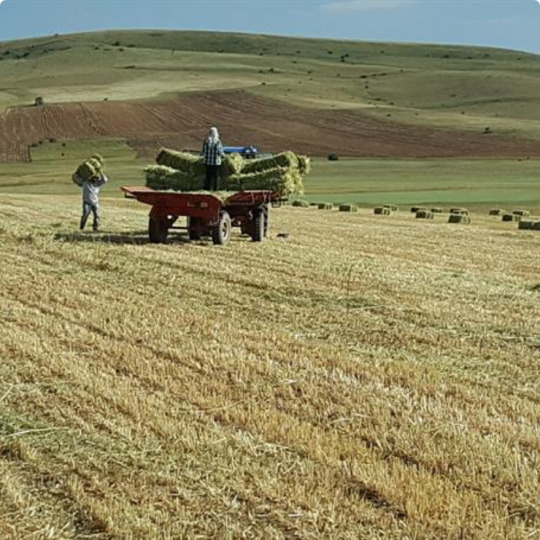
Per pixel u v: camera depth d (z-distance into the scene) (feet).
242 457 24.85
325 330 42.78
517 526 20.77
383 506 21.89
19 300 48.60
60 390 31.19
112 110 416.87
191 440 26.00
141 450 25.40
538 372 35.58
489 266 70.95
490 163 319.88
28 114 405.18
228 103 448.65
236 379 32.71
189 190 78.79
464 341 40.91
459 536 20.36
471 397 31.27
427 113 449.48
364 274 61.11
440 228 108.99
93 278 56.80
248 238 84.79
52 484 23.36
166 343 38.47
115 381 32.22
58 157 338.54
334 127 401.90
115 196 192.54
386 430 27.14
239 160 79.20
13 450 25.46
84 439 26.27
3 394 30.71
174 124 399.44
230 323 43.39
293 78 596.29
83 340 38.81
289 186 79.56
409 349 39.27
